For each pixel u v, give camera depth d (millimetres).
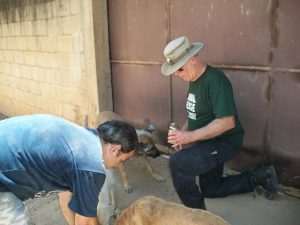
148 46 4840
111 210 3000
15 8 7121
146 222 2418
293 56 3420
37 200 3871
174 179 3008
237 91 3941
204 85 2947
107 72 5449
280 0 3396
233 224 3217
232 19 3807
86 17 5254
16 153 1994
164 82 4770
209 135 2861
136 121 5352
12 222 2117
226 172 4152
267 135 3777
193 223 2238
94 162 1950
